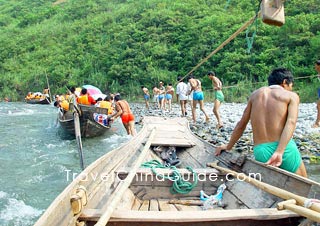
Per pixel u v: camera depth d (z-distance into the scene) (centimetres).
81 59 5000
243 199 377
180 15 4709
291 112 388
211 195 427
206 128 1210
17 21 8394
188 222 263
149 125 1010
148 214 264
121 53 4475
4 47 6141
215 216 258
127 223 264
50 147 1023
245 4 4369
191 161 622
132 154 588
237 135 471
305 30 3102
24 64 5581
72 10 7319
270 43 3253
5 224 486
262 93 417
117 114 1159
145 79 4016
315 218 220
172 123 1066
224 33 3666
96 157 880
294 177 320
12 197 595
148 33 4628
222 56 3506
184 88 1589
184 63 3872
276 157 375
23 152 952
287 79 432
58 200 248
